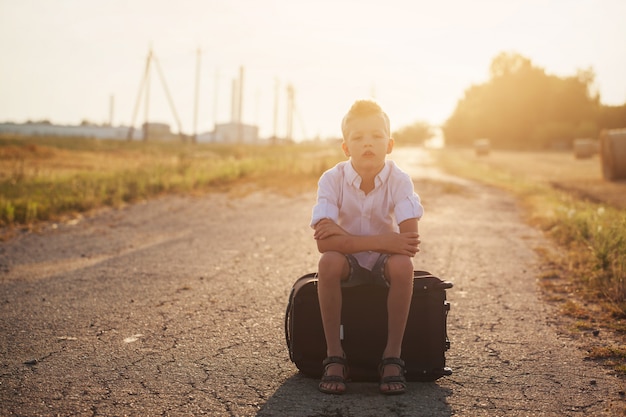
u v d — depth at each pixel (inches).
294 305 133.6
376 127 131.2
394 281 125.9
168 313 195.6
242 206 543.8
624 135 945.5
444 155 2364.7
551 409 120.3
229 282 245.8
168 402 121.4
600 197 674.8
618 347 160.9
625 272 229.8
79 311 197.8
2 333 171.9
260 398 123.6
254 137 4835.1
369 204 135.1
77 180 620.7
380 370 127.4
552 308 206.2
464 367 145.9
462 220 467.2
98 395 125.2
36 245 337.7
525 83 4343.0
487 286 241.8
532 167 1416.1
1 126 4384.8
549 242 361.7
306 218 470.0
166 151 1836.9
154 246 339.0
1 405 119.4
